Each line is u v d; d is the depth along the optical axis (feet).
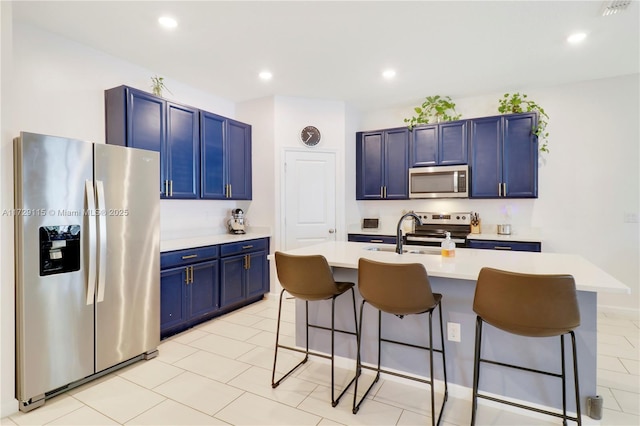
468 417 6.31
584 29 8.75
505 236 12.77
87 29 8.76
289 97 14.17
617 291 4.82
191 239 12.35
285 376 7.79
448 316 7.06
